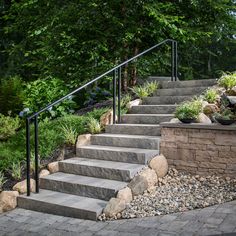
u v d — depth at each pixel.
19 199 4.38
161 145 4.78
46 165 5.09
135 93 7.04
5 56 13.28
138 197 4.04
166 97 6.11
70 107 8.14
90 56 8.01
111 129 5.66
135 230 3.30
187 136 4.55
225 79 5.81
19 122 7.43
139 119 5.69
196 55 13.38
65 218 3.90
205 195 3.90
